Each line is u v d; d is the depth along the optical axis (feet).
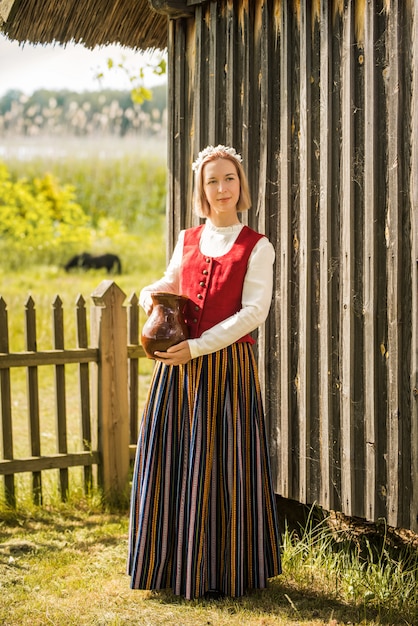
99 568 12.39
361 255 11.35
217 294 10.78
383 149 10.98
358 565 11.62
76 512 15.17
